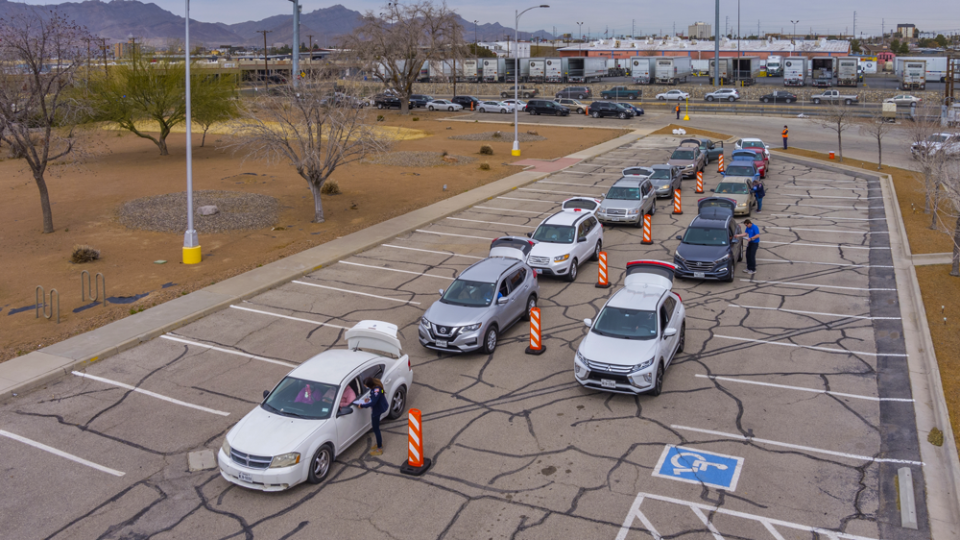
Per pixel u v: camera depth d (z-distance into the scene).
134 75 40.41
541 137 50.66
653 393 11.96
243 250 21.95
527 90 82.31
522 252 17.69
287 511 9.16
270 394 10.59
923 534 8.22
